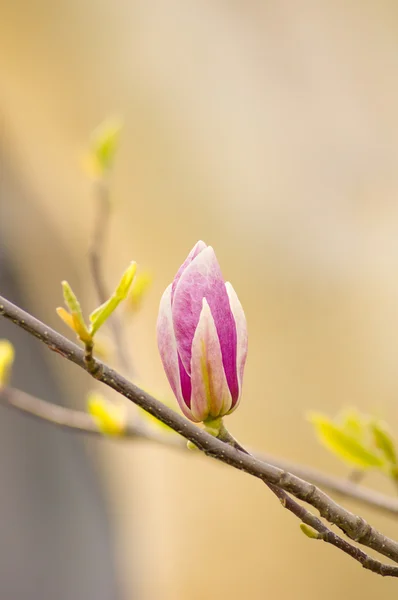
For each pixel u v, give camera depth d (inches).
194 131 93.2
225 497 103.3
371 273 89.4
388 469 40.7
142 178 95.5
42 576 101.6
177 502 106.4
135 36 91.7
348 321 91.9
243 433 98.1
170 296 35.2
